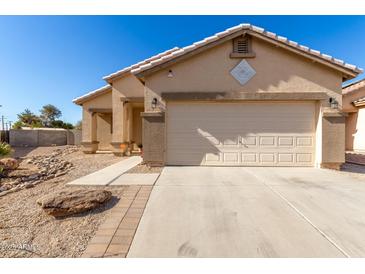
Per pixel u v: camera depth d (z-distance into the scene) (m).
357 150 17.09
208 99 9.39
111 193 5.34
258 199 5.28
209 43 9.18
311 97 9.22
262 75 9.36
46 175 8.16
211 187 6.29
